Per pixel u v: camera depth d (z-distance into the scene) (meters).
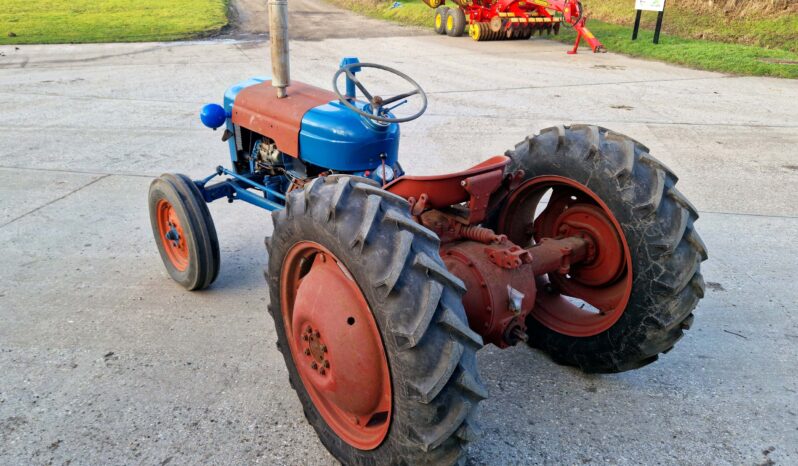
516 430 2.52
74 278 3.92
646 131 7.30
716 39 14.73
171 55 13.88
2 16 20.81
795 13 15.19
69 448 2.44
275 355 3.10
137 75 11.45
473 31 16.16
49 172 6.07
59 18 20.55
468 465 2.32
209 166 6.23
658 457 2.37
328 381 2.10
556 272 2.76
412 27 19.53
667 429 2.53
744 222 4.72
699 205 5.07
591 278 2.84
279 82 3.33
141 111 8.66
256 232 4.69
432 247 1.87
